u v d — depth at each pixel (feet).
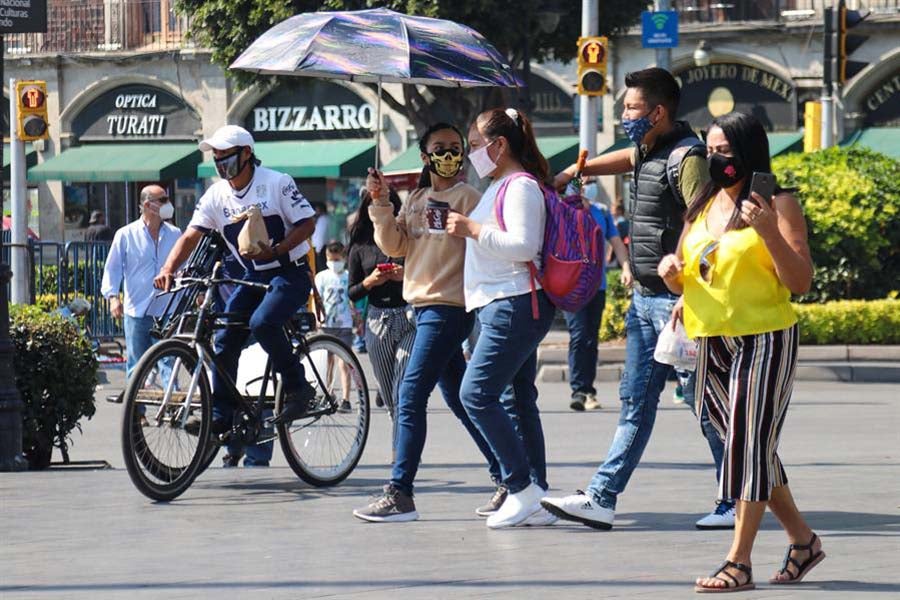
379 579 63.00
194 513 81.76
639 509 81.97
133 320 127.34
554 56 278.05
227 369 89.56
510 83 87.66
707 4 335.26
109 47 396.98
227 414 89.81
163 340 87.86
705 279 60.44
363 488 92.22
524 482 76.18
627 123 74.08
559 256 73.31
